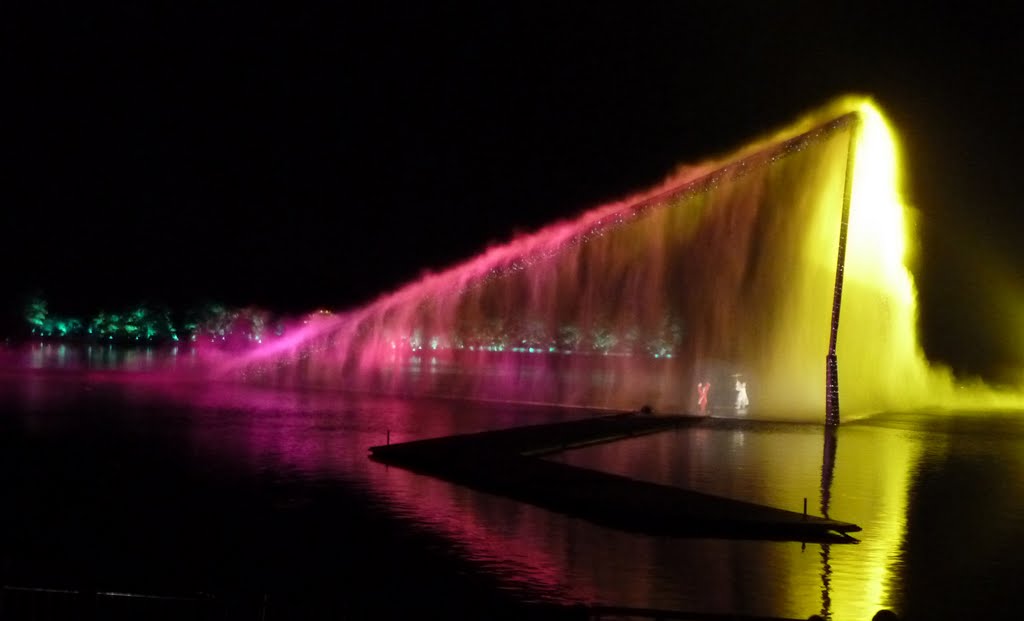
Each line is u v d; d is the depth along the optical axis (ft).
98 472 69.46
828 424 107.14
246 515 55.11
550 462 71.92
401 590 40.68
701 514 52.21
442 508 57.31
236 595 36.01
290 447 84.17
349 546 47.91
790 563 45.14
